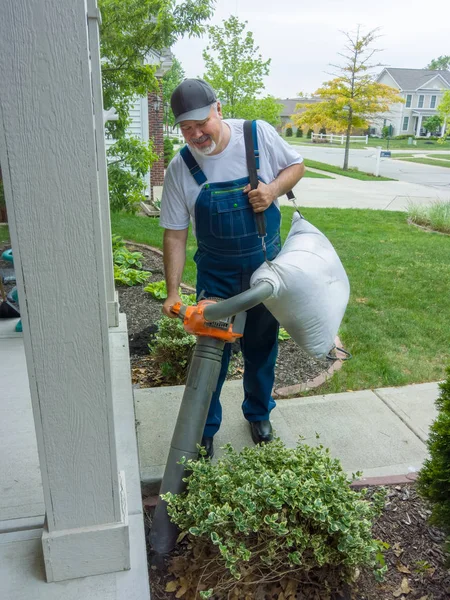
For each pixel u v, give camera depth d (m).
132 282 5.21
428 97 55.16
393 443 2.69
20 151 1.19
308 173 20.03
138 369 3.48
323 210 11.26
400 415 2.96
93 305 1.34
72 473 1.51
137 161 7.11
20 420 2.46
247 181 1.99
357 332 4.23
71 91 1.16
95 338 1.38
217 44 13.05
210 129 1.85
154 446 2.56
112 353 3.23
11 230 1.24
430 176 20.53
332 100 22.19
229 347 2.28
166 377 3.35
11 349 3.22
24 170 1.20
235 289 2.16
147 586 1.61
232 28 12.93
